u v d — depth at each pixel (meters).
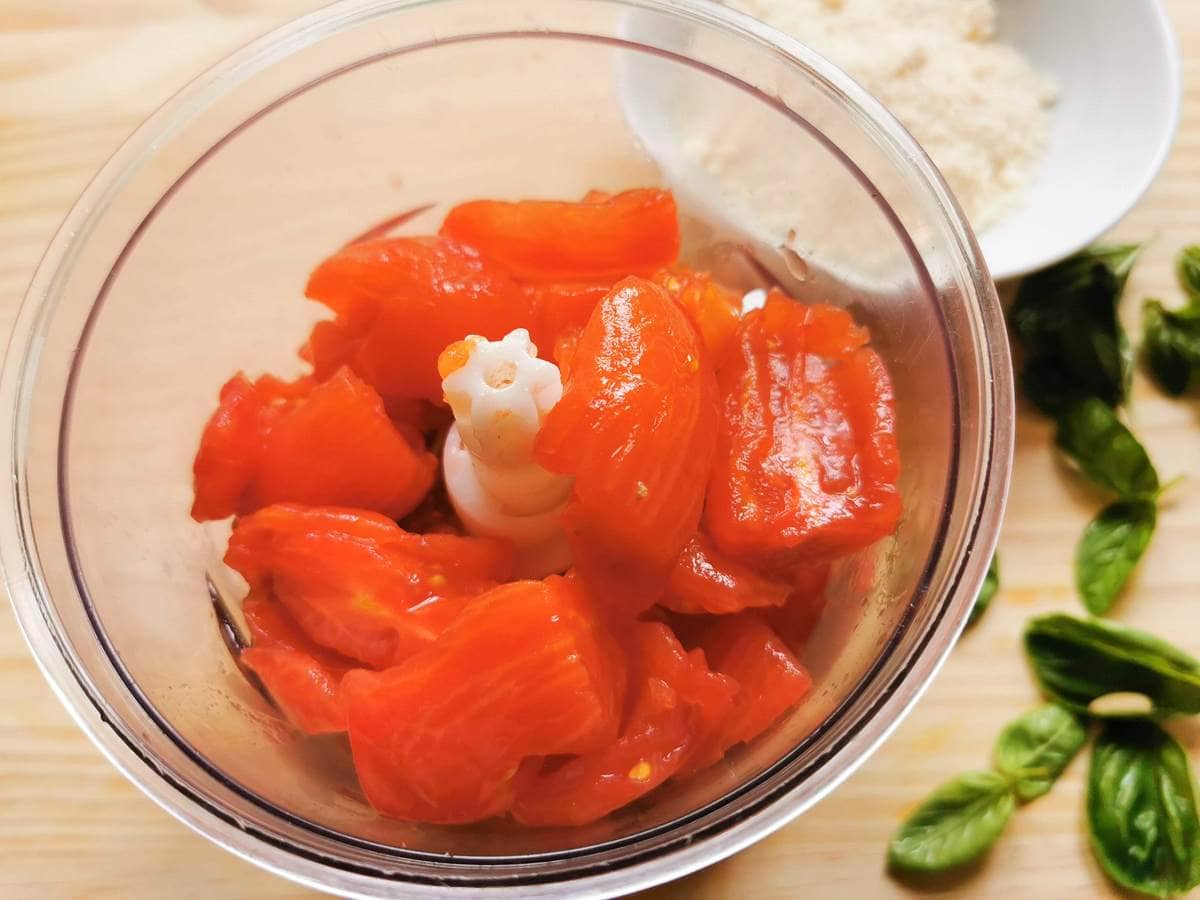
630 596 0.14
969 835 0.17
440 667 0.13
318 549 0.15
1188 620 0.18
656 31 0.17
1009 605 0.19
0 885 0.17
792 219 0.18
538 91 0.19
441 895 0.12
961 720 0.18
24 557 0.14
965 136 0.22
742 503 0.14
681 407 0.13
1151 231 0.21
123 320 0.16
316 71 0.17
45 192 0.21
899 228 0.16
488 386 0.14
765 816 0.13
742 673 0.14
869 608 0.15
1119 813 0.17
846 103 0.16
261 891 0.17
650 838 0.13
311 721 0.14
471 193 0.20
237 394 0.16
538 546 0.16
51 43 0.22
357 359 0.16
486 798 0.13
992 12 0.23
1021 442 0.20
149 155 0.16
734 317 0.16
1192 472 0.19
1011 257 0.20
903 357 0.16
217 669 0.16
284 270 0.18
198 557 0.16
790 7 0.23
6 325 0.20
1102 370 0.20
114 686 0.14
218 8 0.23
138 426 0.16
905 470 0.15
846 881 0.17
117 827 0.17
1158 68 0.21
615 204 0.16
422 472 0.16
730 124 0.18
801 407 0.16
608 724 0.13
